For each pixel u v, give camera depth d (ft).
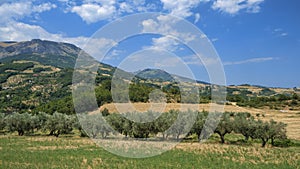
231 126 169.58
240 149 143.33
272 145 171.32
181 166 100.89
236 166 103.50
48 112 249.55
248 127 168.76
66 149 134.41
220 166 103.14
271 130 165.17
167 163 104.68
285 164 109.81
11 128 202.59
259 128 167.53
